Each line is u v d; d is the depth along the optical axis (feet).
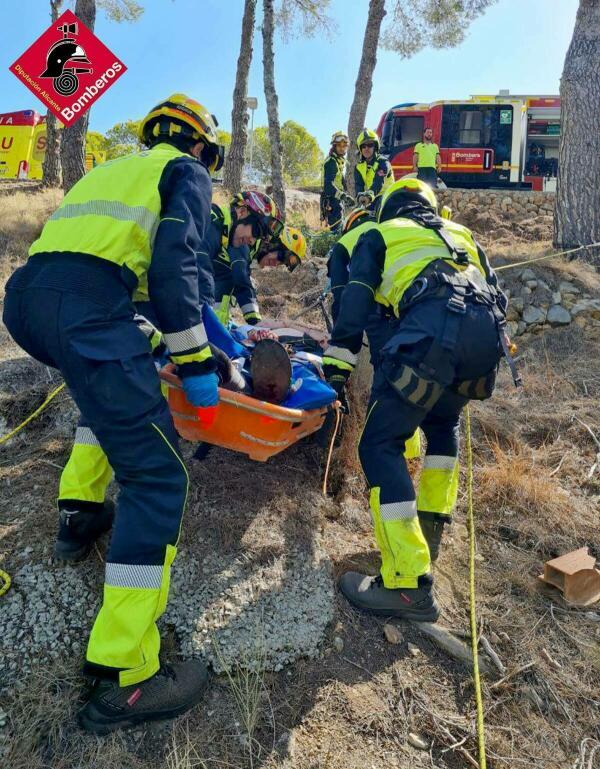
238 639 7.52
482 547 10.07
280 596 8.17
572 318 18.01
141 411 6.41
